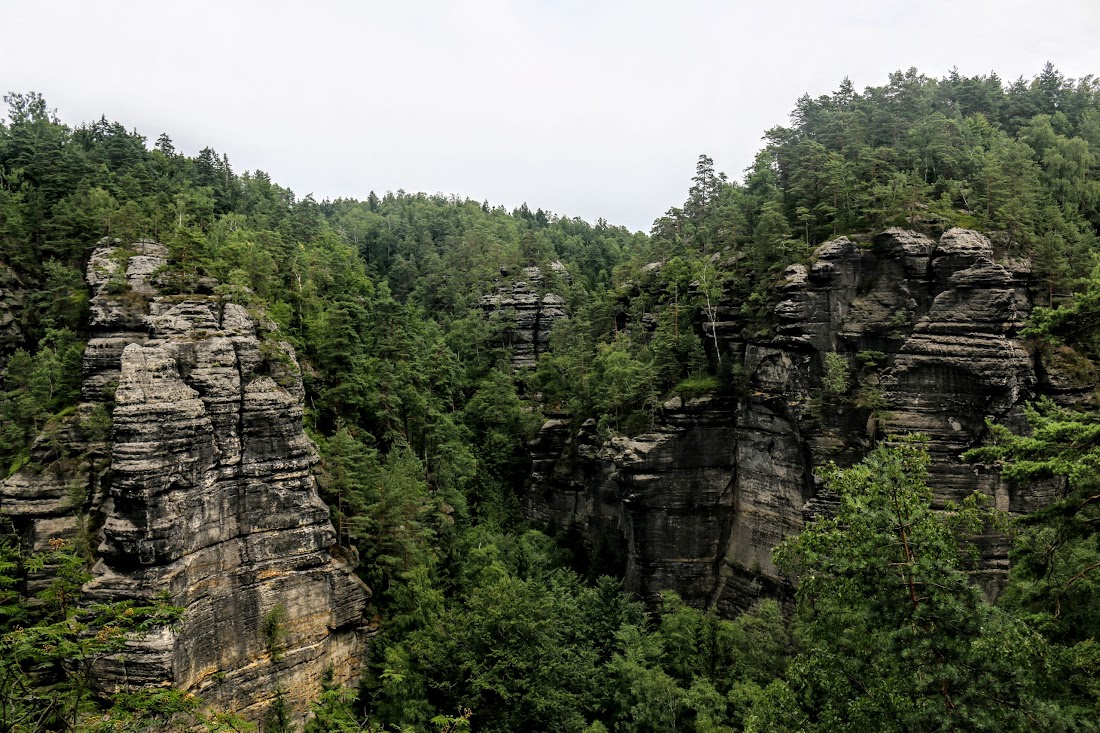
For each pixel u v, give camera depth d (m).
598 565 70.38
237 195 113.31
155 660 36.00
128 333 48.47
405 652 46.94
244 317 48.19
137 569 37.44
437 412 75.88
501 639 44.78
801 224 64.88
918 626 19.50
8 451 46.53
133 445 37.38
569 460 77.38
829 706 20.09
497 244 126.62
